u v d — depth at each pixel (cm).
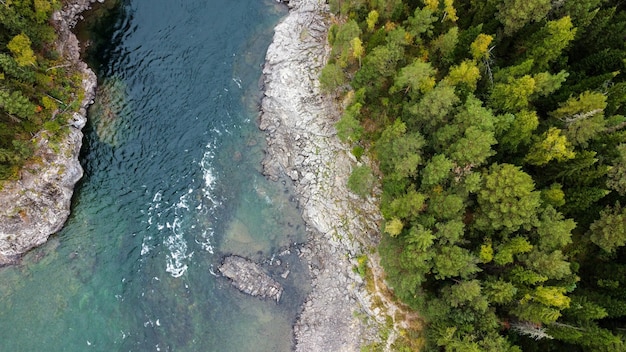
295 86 7375
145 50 7644
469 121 5369
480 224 5381
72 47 7250
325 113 7206
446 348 5341
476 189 5222
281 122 7288
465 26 6275
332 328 6306
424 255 5259
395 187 5931
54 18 7012
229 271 6475
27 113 6134
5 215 6100
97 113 7144
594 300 5169
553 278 5250
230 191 6944
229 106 7431
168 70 7550
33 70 6412
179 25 7844
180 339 6191
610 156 5225
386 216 5916
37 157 6322
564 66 5869
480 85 5988
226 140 7238
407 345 6088
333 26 6869
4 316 6109
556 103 5666
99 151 6981
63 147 6569
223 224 6750
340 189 6850
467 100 5462
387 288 6359
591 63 5772
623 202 5291
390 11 6369
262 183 7019
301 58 7494
